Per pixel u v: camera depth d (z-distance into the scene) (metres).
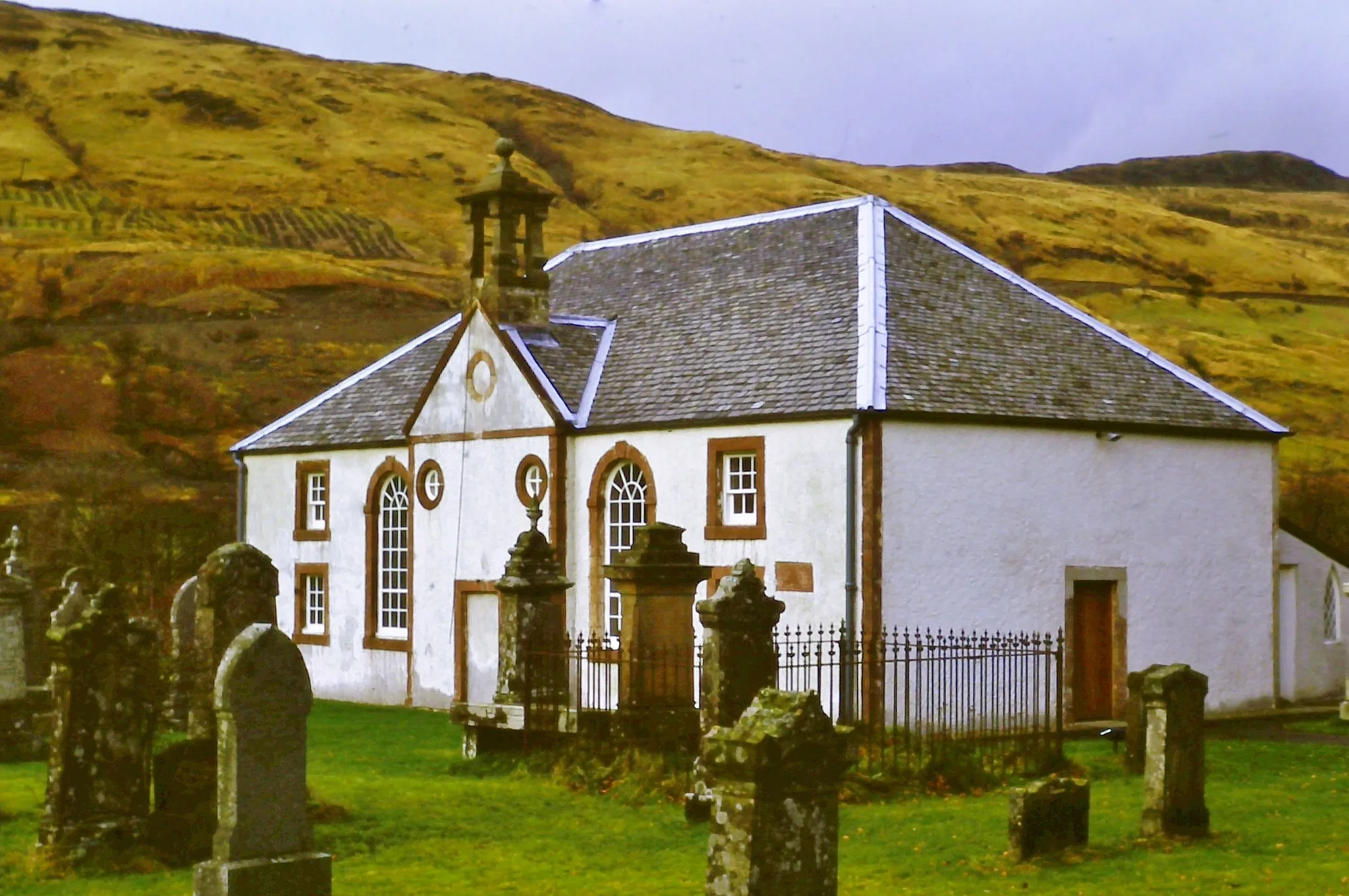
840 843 16.52
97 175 125.81
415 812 18.11
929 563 26.67
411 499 34.41
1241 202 184.12
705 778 17.91
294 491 37.84
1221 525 30.67
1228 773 22.05
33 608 29.89
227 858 11.95
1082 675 28.59
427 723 29.83
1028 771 21.33
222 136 137.88
